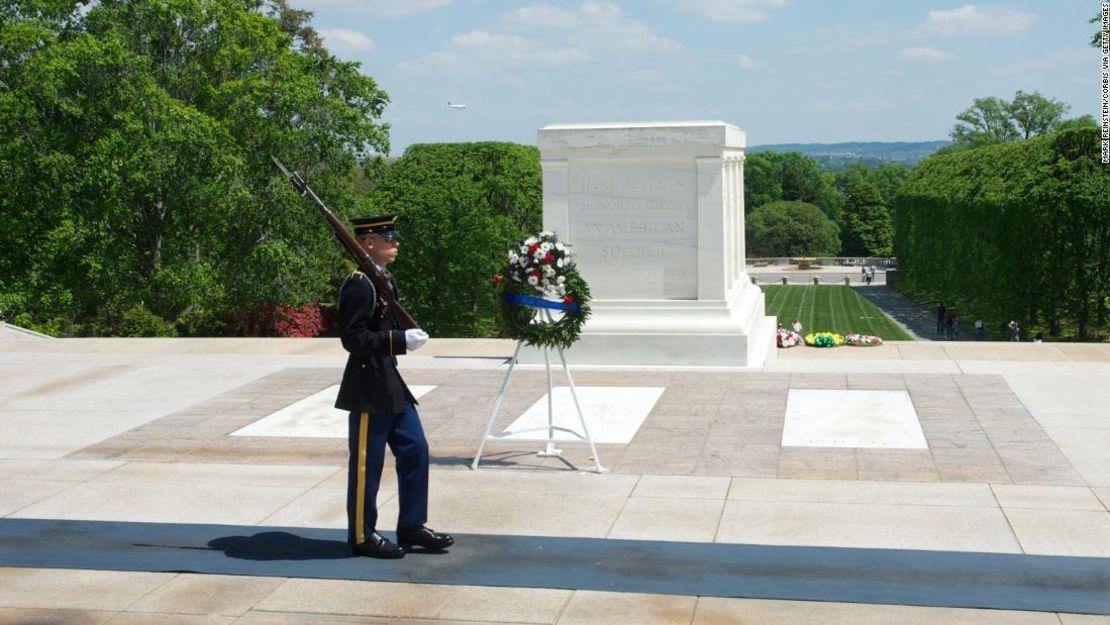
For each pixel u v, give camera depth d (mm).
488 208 57156
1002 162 55000
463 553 6867
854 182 184125
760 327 15820
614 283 14281
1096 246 45875
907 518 7430
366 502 6797
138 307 37719
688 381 12680
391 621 5797
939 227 68562
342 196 41094
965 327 57281
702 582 6250
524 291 8922
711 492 8180
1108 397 11320
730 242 15125
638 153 14000
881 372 13047
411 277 53969
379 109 43250
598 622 5711
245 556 6879
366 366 6750
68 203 36062
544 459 9281
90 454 9797
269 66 42094
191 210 38062
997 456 9086
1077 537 6957
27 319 34750
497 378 13102
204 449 9914
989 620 5613
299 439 10227
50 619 5906
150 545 7141
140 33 38938
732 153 15281
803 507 7742
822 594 6016
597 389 12297
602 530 7305
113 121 37062
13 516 7875
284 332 44219
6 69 37312
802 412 10938
